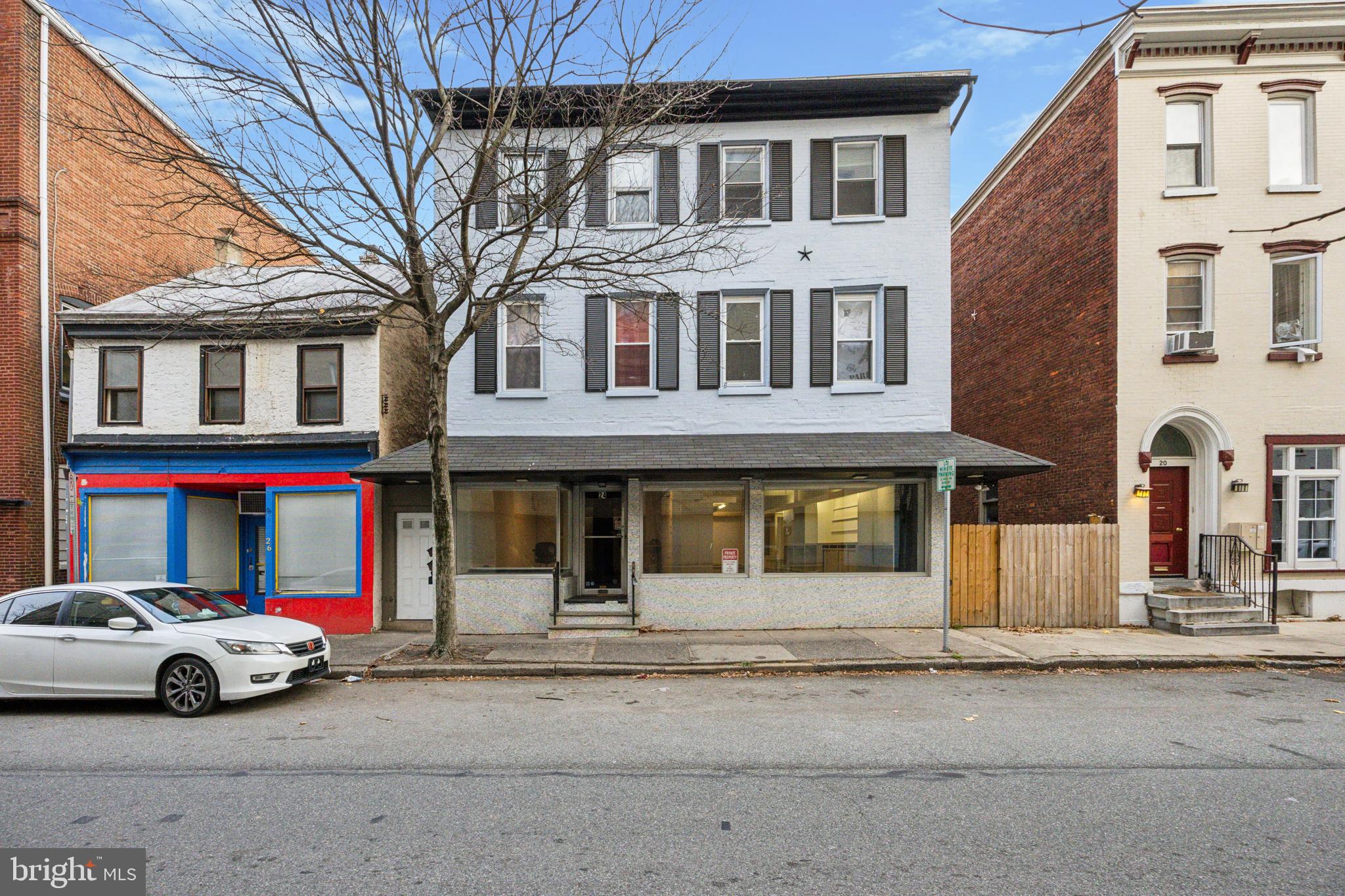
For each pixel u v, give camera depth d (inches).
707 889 154.2
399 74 387.5
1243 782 216.1
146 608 316.2
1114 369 513.7
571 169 509.0
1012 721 282.8
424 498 522.3
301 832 184.2
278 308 493.0
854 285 518.9
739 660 392.8
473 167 516.4
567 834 182.4
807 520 507.5
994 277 714.8
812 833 181.8
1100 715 291.3
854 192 530.9
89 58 569.3
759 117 527.2
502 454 487.5
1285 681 355.6
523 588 500.1
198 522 540.7
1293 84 508.7
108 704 325.1
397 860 168.7
